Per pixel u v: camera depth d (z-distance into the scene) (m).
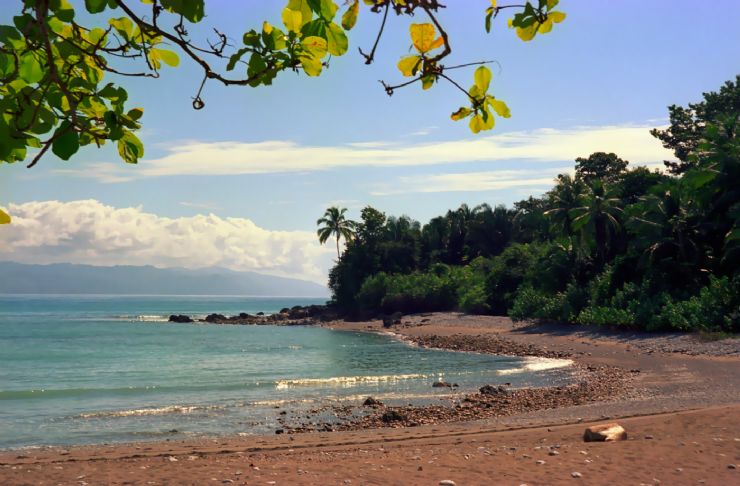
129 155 2.15
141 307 194.25
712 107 67.00
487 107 2.27
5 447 14.27
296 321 87.75
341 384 25.89
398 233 96.00
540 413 17.42
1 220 1.92
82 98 2.05
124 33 2.11
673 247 42.31
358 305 86.06
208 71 2.05
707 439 10.06
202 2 1.94
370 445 12.84
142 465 10.81
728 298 35.22
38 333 67.31
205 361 37.59
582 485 7.75
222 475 9.41
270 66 2.09
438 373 28.98
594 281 47.97
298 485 8.36
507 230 88.00
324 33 2.06
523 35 2.23
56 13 1.95
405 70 2.17
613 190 51.78
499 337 46.56
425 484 8.09
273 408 19.75
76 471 10.24
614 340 38.31
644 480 7.85
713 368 25.47
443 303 76.69
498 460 9.47
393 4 2.04
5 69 1.99
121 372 32.00
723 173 40.59
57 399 22.31
